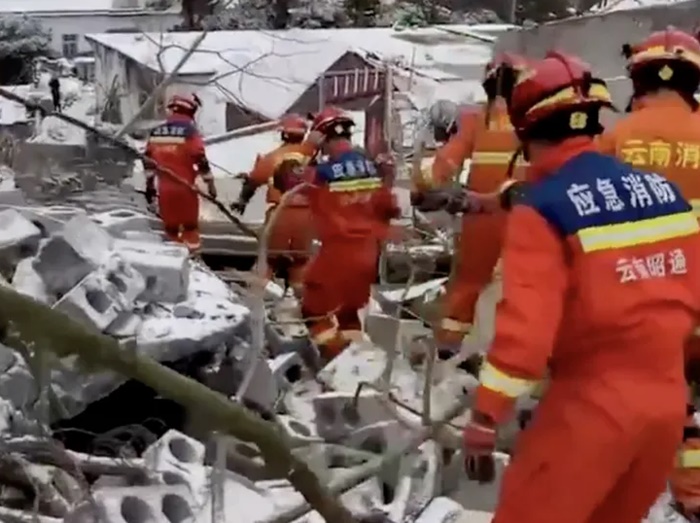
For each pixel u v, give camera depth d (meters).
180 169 10.34
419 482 4.98
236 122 19.91
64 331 2.01
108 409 5.20
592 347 3.55
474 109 7.08
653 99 5.08
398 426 5.11
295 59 21.23
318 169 7.72
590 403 3.53
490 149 6.63
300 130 9.49
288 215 8.88
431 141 9.77
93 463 4.53
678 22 9.90
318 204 7.71
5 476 4.34
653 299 3.52
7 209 5.99
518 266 3.49
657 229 3.58
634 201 3.58
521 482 3.63
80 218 5.73
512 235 3.53
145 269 5.70
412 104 14.50
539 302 3.44
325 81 18.84
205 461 4.88
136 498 4.34
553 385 3.64
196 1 27.09
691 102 5.11
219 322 5.60
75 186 10.02
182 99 10.66
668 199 3.64
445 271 8.92
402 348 6.57
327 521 2.57
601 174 3.60
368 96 17.67
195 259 7.48
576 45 10.52
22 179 9.80
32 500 4.34
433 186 6.72
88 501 4.20
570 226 3.50
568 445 3.54
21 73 27.89
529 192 3.59
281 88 20.27
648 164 5.01
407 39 20.77
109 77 22.00
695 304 3.63
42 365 2.42
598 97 3.64
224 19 26.36
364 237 7.64
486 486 5.07
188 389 2.21
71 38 47.69
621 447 3.52
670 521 4.74
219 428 2.28
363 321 7.88
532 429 3.66
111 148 11.53
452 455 5.14
